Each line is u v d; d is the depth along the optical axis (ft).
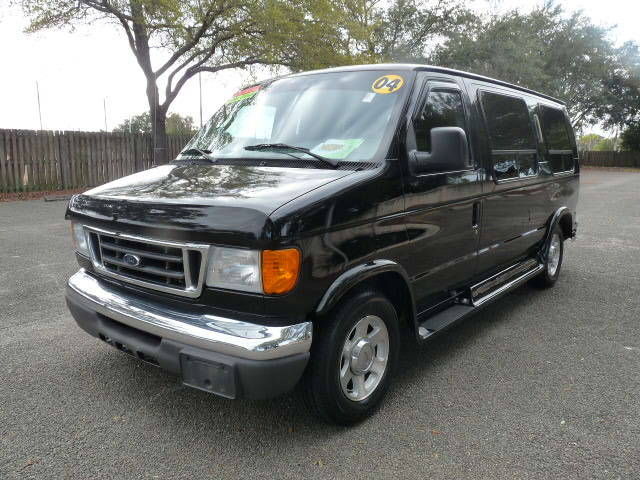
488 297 14.56
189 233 8.75
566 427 10.32
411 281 11.51
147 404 11.05
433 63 90.79
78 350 13.61
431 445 9.71
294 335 8.66
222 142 12.91
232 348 8.43
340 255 9.32
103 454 9.34
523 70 90.84
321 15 51.67
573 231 21.79
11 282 19.22
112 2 47.37
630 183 75.87
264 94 13.60
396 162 10.62
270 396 8.64
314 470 8.98
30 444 9.59
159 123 53.98
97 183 50.57
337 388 9.73
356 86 12.13
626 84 130.31
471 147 13.41
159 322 9.17
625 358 13.65
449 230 12.51
